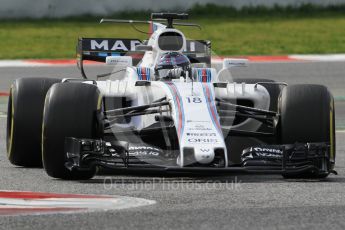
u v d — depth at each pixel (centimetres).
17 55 8500
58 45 9169
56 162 2661
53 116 2653
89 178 2725
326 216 2109
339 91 6284
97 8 10856
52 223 2020
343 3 11750
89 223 2019
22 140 3008
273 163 2652
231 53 8775
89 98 2673
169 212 2142
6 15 10769
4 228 1972
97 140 2620
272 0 11656
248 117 2950
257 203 2273
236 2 11488
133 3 10706
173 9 10612
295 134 2755
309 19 11169
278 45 9319
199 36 9756
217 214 2122
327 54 8688
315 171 2656
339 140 4088
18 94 3017
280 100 2825
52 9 10875
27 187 2567
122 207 2209
